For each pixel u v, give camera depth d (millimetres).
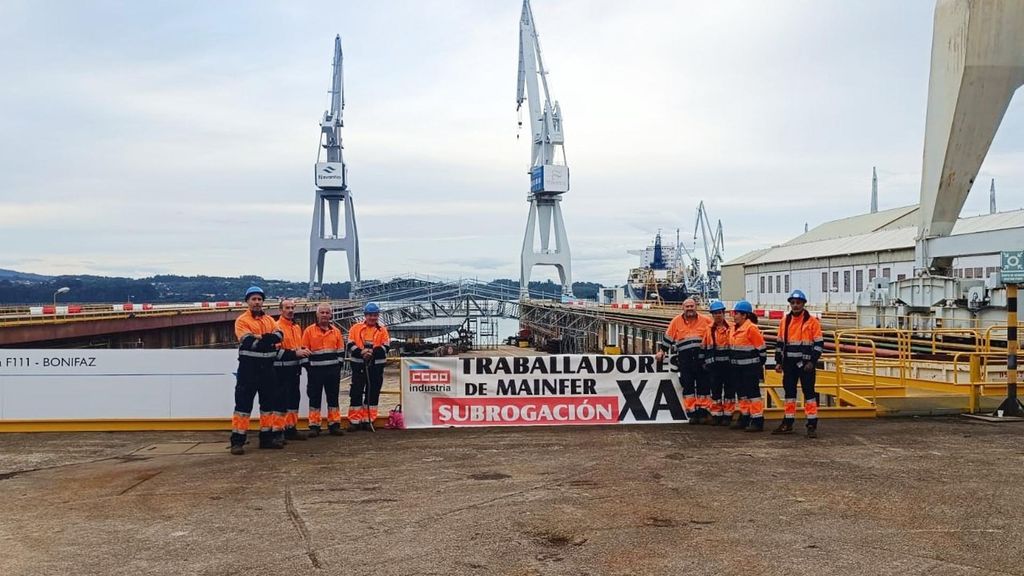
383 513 7160
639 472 8781
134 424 12305
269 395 10562
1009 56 18156
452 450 10328
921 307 21406
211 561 5867
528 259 103062
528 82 105000
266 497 7812
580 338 77875
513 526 6691
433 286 90812
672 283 94500
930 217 20562
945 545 6051
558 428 12133
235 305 62125
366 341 11945
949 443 10359
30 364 12320
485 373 12352
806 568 5562
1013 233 18219
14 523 6930
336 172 99438
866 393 14391
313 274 100812
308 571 5629
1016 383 13297
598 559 5812
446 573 5559
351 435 11695
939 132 19672
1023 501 7320
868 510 7070
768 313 28219
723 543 6156
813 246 60094
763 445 10406
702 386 12289
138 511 7309
